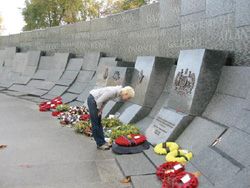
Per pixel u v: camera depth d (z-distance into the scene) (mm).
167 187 4648
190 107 6574
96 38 14109
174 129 6574
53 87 14852
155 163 5742
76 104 12086
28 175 5656
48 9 28109
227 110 5898
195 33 8062
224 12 6906
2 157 6629
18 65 19594
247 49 6254
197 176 4824
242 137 4832
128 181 5316
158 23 9914
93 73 12953
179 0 8781
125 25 11898
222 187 4211
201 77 6516
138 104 8773
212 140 5617
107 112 9492
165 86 8570
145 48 10695
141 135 6891
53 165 6129
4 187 5180
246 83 5715
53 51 18125
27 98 14961
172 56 9211
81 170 5863
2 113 11508
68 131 8734
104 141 7074
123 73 9773
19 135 8375
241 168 4340
